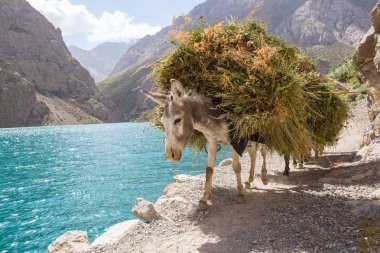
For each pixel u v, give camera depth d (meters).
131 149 33.28
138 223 6.48
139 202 7.25
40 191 14.32
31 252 7.63
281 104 5.82
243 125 5.76
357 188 7.51
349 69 26.22
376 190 6.88
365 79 10.54
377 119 11.53
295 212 6.07
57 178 17.56
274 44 6.84
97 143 42.88
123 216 10.27
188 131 5.56
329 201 6.59
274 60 6.02
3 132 85.50
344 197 6.84
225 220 6.09
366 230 4.88
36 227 9.43
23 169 21.08
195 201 7.57
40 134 71.25
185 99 5.63
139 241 5.73
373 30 9.79
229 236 5.34
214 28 6.57
